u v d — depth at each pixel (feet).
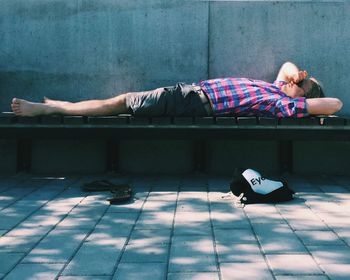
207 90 15.65
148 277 7.72
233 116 15.51
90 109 15.49
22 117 15.14
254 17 18.43
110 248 9.23
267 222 11.05
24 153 18.06
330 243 9.43
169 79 18.56
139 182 16.31
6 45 18.62
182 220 11.28
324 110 14.84
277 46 18.45
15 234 10.21
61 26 18.61
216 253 8.89
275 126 14.71
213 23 18.45
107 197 13.89
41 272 7.98
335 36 18.34
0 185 15.76
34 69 18.69
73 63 18.66
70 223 11.07
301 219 11.30
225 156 17.99
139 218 11.49
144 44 18.54
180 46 18.49
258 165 17.95
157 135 15.06
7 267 8.23
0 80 18.67
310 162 17.93
